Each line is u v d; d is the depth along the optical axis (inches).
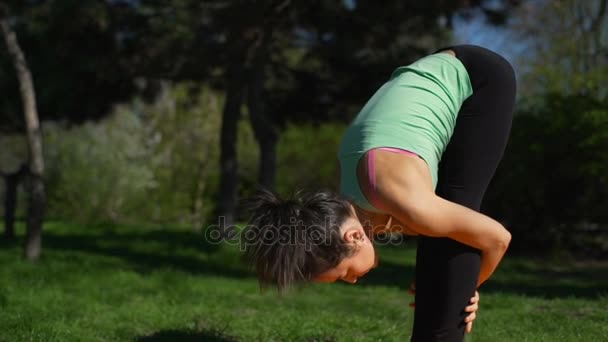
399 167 103.7
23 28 456.4
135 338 186.9
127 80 501.7
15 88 546.3
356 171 107.8
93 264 388.8
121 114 845.2
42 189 402.3
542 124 524.4
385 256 521.3
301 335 187.9
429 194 103.0
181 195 880.9
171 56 438.6
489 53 122.3
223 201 496.1
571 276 422.6
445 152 116.0
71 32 435.8
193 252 483.2
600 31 784.3
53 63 466.0
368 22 442.9
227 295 282.5
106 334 191.3
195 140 917.2
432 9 418.6
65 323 200.1
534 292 318.3
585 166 495.8
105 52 452.4
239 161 924.6
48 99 517.3
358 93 547.5
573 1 804.6
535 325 195.6
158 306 243.9
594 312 219.0
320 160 932.0
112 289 294.2
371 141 107.4
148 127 911.7
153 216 853.2
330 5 434.3
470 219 104.0
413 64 123.0
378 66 503.8
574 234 554.9
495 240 105.9
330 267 99.8
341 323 203.2
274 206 103.1
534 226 567.8
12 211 562.9
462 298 111.6
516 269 457.4
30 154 399.9
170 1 410.9
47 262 387.2
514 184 541.6
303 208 100.1
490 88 117.8
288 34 492.4
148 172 840.3
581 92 570.3
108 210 806.5
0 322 195.8
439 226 102.7
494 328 193.8
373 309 257.1
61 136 816.3
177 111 915.4
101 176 810.2
